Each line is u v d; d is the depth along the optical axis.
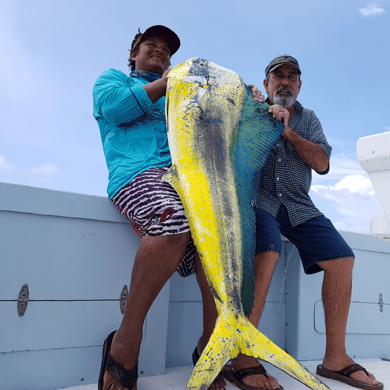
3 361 1.24
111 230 1.51
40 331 1.31
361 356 2.14
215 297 0.94
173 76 1.32
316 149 1.73
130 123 1.56
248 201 1.16
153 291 1.16
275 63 1.81
